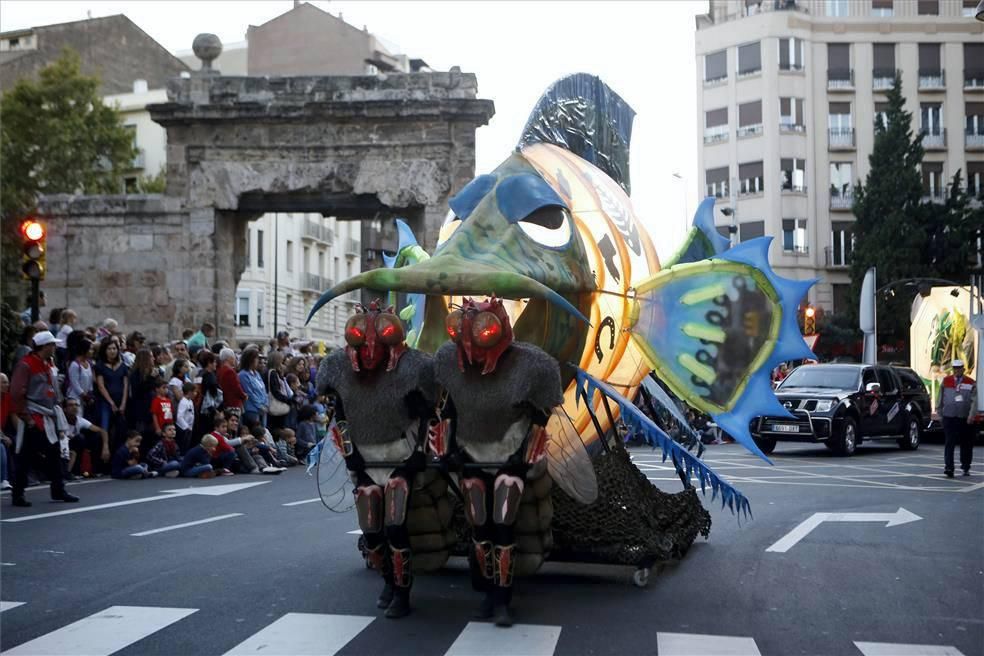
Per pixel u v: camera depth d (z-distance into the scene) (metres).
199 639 6.52
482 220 7.47
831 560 9.47
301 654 6.17
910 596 7.97
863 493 15.38
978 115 63.97
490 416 6.75
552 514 7.39
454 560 9.19
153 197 32.62
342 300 77.81
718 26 65.31
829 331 57.31
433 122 31.78
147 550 9.85
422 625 6.87
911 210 56.88
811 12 64.75
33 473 16.19
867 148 63.84
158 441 17.59
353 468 7.12
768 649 6.36
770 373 8.34
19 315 18.86
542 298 7.20
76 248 32.91
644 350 8.41
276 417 20.67
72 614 7.23
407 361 6.96
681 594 7.91
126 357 18.56
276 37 65.69
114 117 54.12
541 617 7.12
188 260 32.66
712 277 8.41
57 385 13.84
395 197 31.78
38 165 52.81
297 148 32.22
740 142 64.50
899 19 63.75
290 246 68.00
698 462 8.05
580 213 8.43
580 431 8.13
